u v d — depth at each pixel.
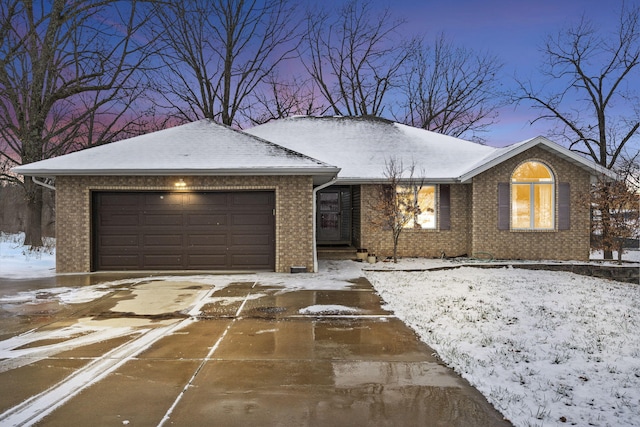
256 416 3.77
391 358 5.32
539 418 3.73
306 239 12.84
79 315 7.58
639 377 4.76
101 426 3.58
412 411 3.88
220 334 6.39
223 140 14.26
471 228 16.17
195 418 3.73
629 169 21.84
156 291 9.77
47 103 19.62
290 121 20.88
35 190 20.72
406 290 10.05
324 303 8.58
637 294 10.60
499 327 6.85
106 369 4.91
